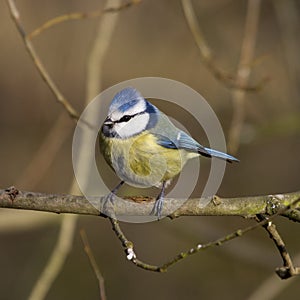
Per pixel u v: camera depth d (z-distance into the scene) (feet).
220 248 36.01
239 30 43.91
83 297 40.70
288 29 39.32
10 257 41.16
